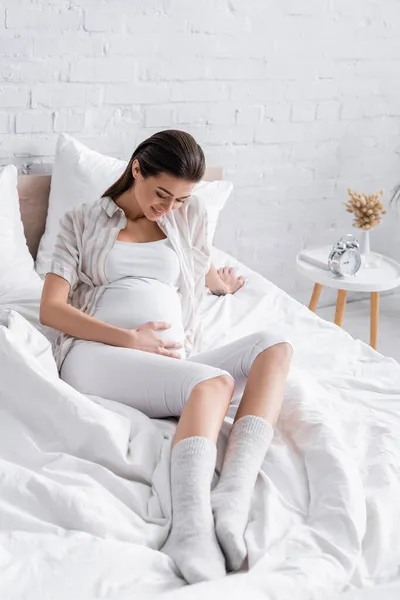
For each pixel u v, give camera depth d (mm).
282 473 1538
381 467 1568
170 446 1547
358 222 2930
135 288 1949
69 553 1244
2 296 2223
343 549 1330
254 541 1349
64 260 1951
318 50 3033
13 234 2445
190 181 1835
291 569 1267
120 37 2674
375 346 2994
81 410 1533
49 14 2533
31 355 1595
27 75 2576
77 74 2648
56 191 2600
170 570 1272
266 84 2988
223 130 2980
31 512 1349
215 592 1174
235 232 3178
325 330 2273
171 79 2812
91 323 1847
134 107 2789
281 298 2471
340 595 1253
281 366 1680
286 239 3291
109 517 1354
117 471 1510
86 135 2746
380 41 3131
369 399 1879
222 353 1796
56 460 1479
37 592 1171
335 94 3131
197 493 1376
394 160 3365
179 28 2760
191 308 2064
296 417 1666
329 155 3225
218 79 2895
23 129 2637
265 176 3133
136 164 1890
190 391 1616
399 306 3592
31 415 1548
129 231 2010
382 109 3248
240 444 1516
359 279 2768
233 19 2838
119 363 1756
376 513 1435
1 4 2453
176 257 2016
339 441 1582
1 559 1220
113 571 1230
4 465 1396
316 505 1437
